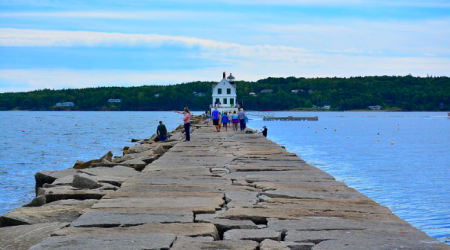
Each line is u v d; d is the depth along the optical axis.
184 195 8.77
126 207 7.58
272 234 5.97
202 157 16.17
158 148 20.78
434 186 22.44
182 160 15.18
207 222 6.64
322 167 29.97
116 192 9.07
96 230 6.14
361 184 23.05
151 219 6.73
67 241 5.59
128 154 21.27
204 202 8.05
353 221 6.65
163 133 29.98
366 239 5.74
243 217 6.88
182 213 7.10
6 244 5.96
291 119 131.12
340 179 24.72
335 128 92.12
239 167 13.03
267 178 10.94
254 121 124.19
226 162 14.53
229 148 20.14
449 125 110.56
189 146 21.44
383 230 6.18
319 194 8.79
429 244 5.53
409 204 18.17
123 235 5.88
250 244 5.55
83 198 9.58
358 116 196.25
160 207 7.57
